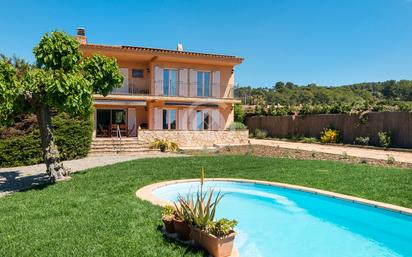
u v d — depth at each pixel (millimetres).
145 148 22172
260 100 50062
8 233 5996
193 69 28812
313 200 10164
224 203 10219
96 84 12250
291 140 32062
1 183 11617
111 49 25016
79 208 7672
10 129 15250
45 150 11344
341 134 27828
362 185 10727
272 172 13461
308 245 6961
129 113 28000
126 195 9102
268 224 8320
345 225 8297
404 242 7215
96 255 5027
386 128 23938
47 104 10977
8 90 9891
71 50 11562
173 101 27750
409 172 12930
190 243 5680
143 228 6273
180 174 12906
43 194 9172
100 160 17188
